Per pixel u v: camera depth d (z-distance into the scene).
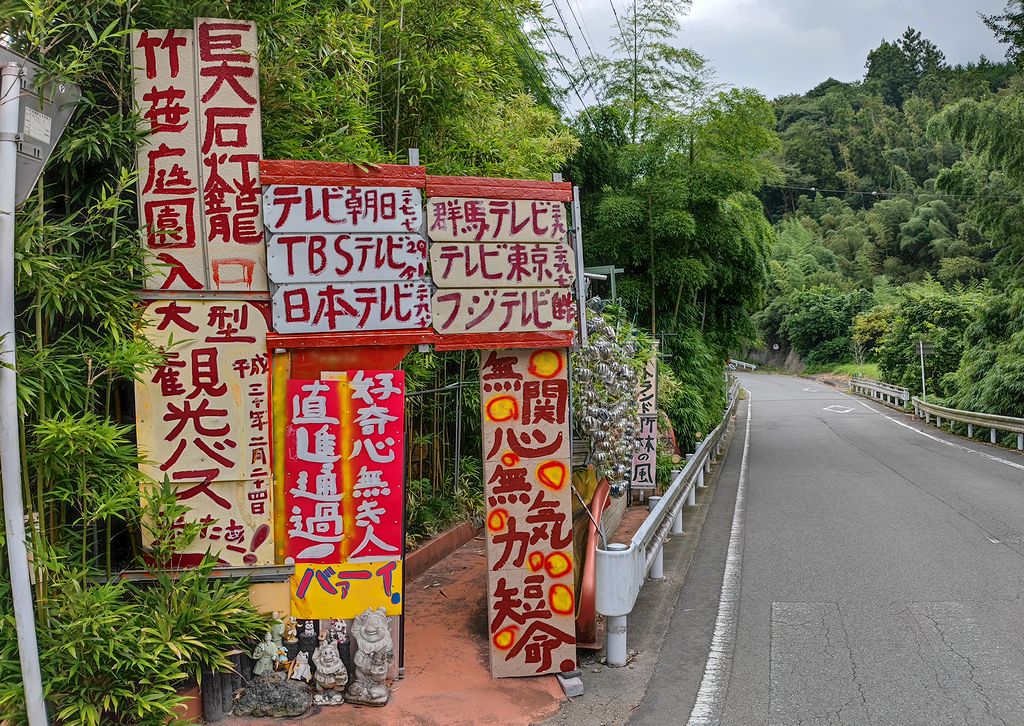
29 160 3.25
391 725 3.95
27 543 3.41
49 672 3.47
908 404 27.45
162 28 4.15
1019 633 5.28
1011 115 16.38
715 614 5.93
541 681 4.56
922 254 54.28
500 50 7.61
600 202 14.15
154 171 4.03
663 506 6.35
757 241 17.27
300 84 4.50
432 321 4.36
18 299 3.63
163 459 4.05
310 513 4.22
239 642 4.09
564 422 4.66
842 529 8.67
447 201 4.39
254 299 4.15
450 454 8.52
